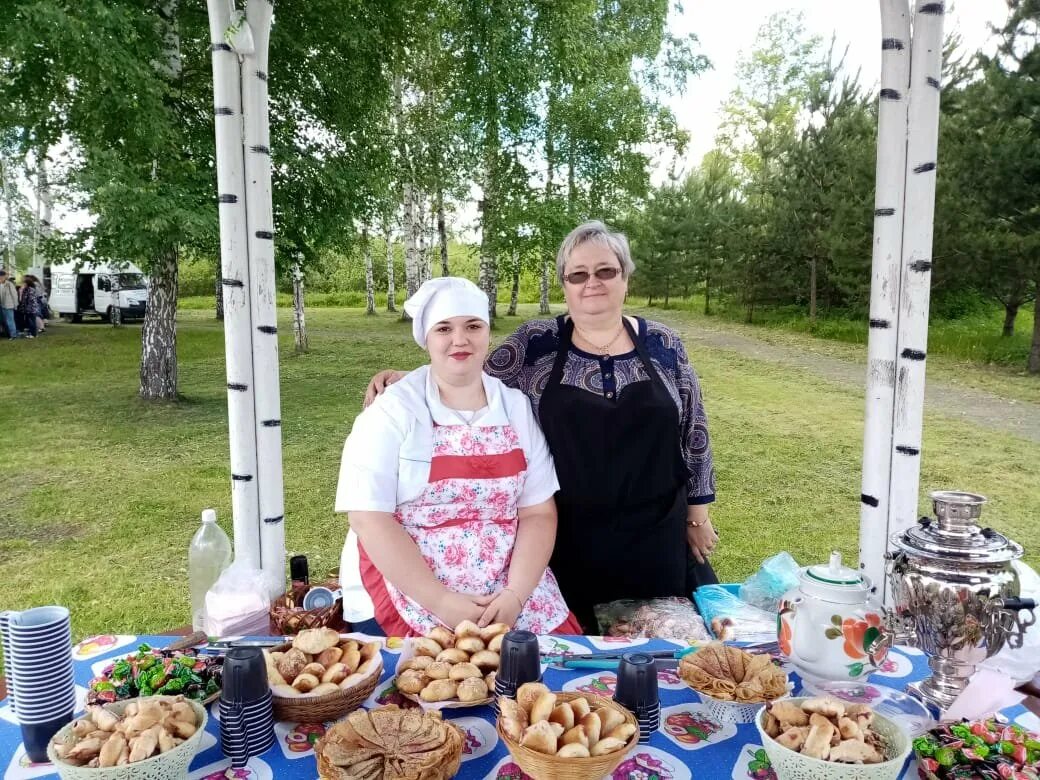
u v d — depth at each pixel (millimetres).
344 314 22438
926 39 1888
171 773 1089
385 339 15328
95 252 7176
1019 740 1149
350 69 7430
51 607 1240
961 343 12156
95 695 1312
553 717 1149
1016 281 10359
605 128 12680
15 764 1179
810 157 15039
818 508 5273
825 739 1086
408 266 14875
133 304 17766
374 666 1384
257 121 2150
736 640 1741
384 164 8344
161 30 6766
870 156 12531
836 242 13070
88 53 5598
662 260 20828
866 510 2129
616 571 2289
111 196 6234
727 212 17844
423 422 1938
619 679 1292
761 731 1132
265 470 2299
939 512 1440
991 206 9664
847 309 16219
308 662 1374
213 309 24938
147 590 3836
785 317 17172
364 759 1078
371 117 8039
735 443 7105
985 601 1338
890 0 1911
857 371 11305
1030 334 12562
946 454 6523
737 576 4109
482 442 1943
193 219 6434
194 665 1389
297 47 6953
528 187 13023
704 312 19766
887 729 1161
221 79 2111
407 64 8664
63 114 6848
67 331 16250
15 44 5523
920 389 2016
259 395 2260
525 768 1098
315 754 1158
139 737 1083
